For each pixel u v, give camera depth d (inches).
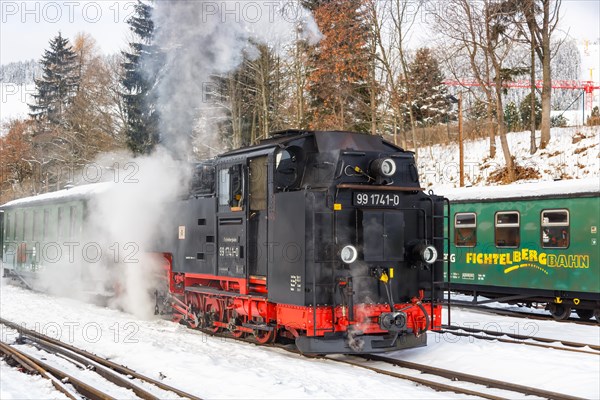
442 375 339.0
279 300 374.6
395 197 382.9
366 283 364.8
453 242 711.1
